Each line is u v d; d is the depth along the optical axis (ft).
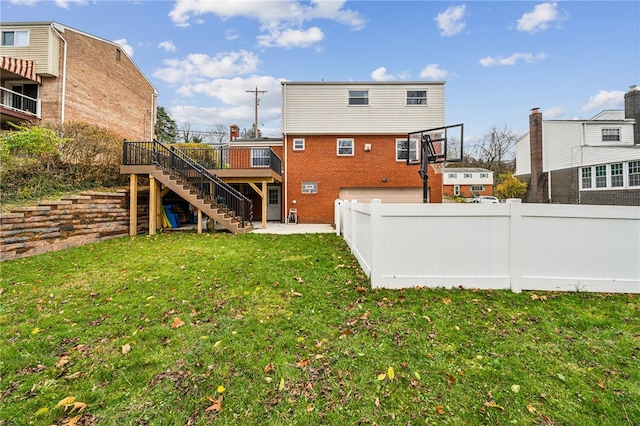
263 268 16.51
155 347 8.52
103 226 26.61
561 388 6.70
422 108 46.19
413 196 46.75
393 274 13.12
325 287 13.38
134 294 12.67
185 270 16.15
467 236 12.93
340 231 30.22
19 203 21.45
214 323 9.99
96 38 50.01
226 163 44.91
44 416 6.01
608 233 12.61
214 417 6.01
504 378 7.05
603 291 12.50
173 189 30.40
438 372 7.29
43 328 9.64
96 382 7.05
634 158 48.32
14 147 24.76
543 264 12.69
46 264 17.48
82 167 29.71
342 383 6.97
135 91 60.08
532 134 67.62
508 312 10.50
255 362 7.75
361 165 46.73
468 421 5.85
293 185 46.83
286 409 6.21
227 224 31.01
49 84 44.21
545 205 12.67
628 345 8.32
